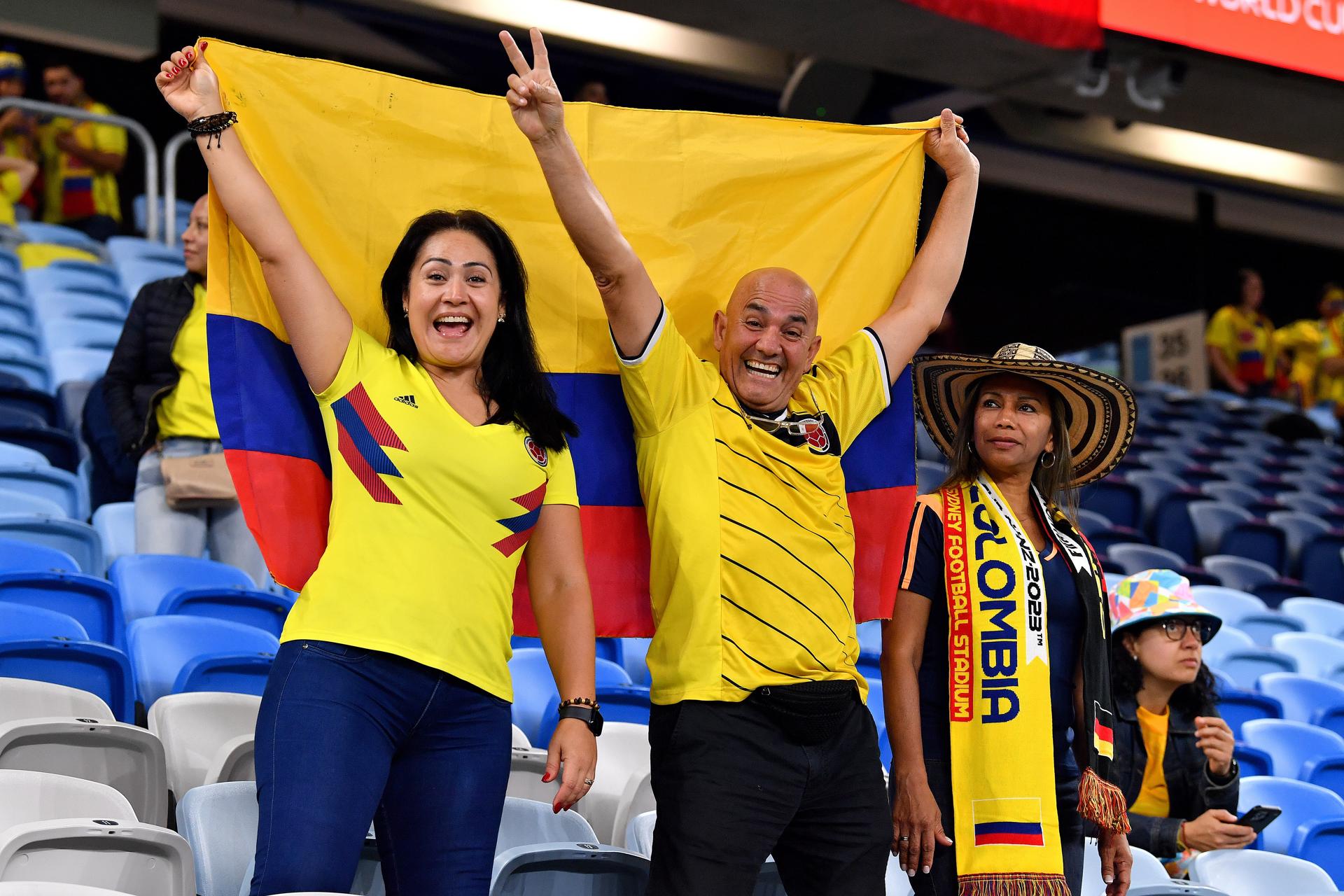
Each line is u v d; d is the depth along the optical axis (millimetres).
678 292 5316
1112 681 6609
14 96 16203
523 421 4371
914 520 5262
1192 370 24328
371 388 4227
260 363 4586
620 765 6496
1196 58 15812
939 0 14664
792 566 4578
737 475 4617
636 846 5324
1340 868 7277
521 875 4672
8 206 16109
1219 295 28938
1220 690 9359
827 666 4555
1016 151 25281
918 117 20875
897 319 5332
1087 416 5520
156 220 15742
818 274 5473
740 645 4473
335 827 3760
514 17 19484
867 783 4605
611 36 20359
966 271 28969
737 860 4316
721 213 5406
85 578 6770
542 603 4414
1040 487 5422
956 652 5023
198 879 4508
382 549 4070
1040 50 15680
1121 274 29250
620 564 5051
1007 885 4762
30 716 5062
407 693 3979
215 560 8312
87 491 9477
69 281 14094
